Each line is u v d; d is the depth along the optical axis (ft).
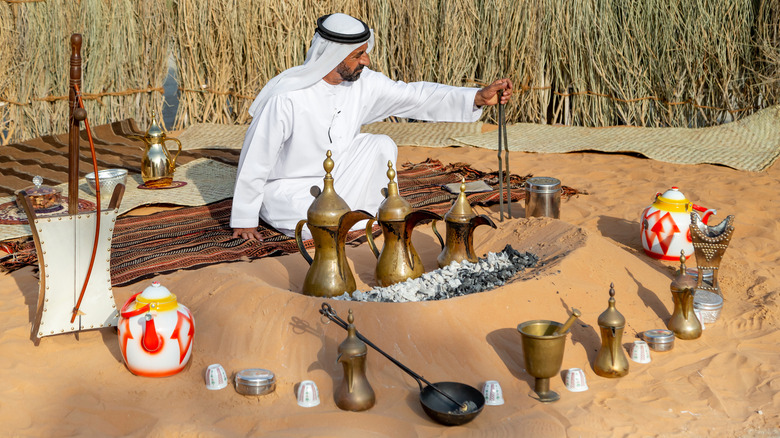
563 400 10.19
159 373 10.47
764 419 9.64
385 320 10.87
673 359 11.33
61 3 26.84
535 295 11.78
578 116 28.53
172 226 17.06
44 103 27.27
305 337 10.89
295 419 9.52
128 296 13.10
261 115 15.35
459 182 20.94
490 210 18.51
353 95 16.15
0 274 14.32
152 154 20.08
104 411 9.69
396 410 9.83
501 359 10.91
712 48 25.70
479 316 11.24
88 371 10.69
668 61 26.48
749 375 10.82
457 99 16.37
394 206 12.46
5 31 26.23
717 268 13.41
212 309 11.72
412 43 28.86
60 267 11.28
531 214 16.79
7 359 10.93
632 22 26.61
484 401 9.63
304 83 15.37
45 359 11.00
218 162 23.15
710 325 12.52
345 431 9.30
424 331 10.90
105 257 11.55
